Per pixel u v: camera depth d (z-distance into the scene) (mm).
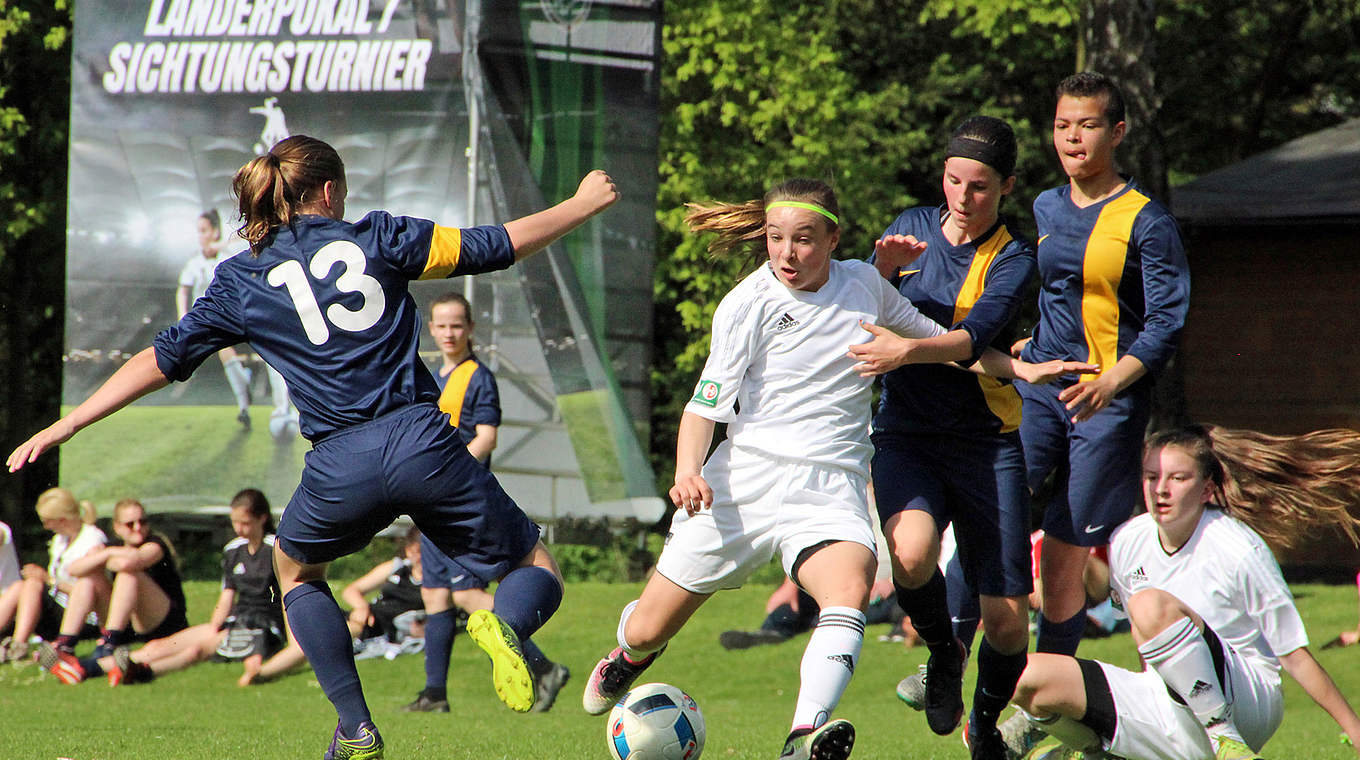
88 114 48375
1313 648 36969
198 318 15062
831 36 84188
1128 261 19203
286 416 48188
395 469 14492
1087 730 16875
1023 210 91062
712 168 78188
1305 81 99938
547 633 42438
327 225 15148
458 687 36375
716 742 22828
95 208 48406
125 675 35438
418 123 47031
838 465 15359
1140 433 19375
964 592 19641
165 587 38000
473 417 29078
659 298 86750
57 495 39531
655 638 16219
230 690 35438
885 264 16984
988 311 16562
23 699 31703
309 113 47500
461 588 29859
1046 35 84062
